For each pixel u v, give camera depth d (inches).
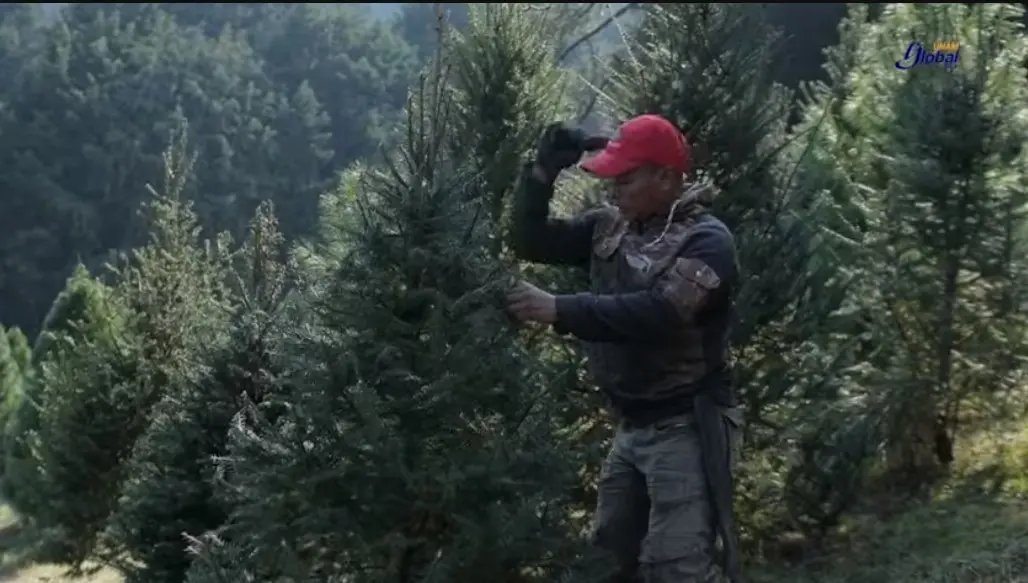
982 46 298.2
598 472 229.0
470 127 279.3
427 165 173.9
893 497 290.4
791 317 248.4
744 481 254.5
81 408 342.3
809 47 892.0
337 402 166.2
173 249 365.7
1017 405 301.9
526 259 184.4
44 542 363.6
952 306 287.4
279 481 165.5
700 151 248.4
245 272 272.2
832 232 301.0
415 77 196.7
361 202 176.4
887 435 288.8
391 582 169.2
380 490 164.9
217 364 253.0
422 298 166.9
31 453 447.2
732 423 172.7
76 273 520.4
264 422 183.2
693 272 159.8
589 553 173.5
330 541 169.9
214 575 177.3
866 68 374.0
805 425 255.1
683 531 167.0
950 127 282.4
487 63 287.6
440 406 165.0
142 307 359.3
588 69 609.3
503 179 276.5
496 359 167.2
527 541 164.7
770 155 253.9
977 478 288.8
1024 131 283.4
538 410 174.4
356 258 171.2
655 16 264.5
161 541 252.4
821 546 263.9
